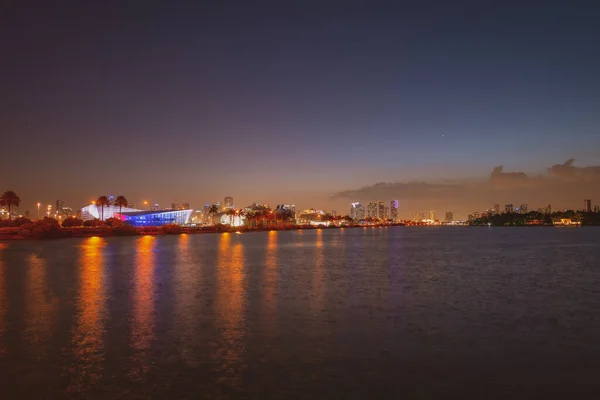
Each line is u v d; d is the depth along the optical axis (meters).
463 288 27.97
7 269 39.59
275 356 13.72
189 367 12.76
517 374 12.20
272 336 16.02
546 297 24.59
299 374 12.20
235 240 112.62
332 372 12.36
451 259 51.03
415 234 171.75
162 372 12.36
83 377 12.00
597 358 13.49
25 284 29.72
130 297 24.44
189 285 29.27
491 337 15.93
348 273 36.59
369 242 99.62
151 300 23.48
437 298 24.20
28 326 17.58
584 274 35.62
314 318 19.03
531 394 10.88
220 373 12.29
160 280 31.91
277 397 10.74
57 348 14.55
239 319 18.83
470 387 11.31
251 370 12.50
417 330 16.94
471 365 12.91
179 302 22.88
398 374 12.20
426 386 11.38
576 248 71.62
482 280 32.00
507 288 28.00
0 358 13.55
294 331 16.75
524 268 40.53
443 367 12.73
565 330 16.97
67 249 71.00
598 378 11.88
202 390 11.16
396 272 37.38
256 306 21.77
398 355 13.81
